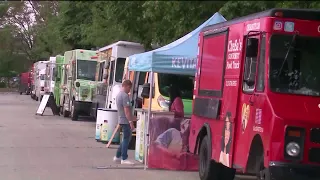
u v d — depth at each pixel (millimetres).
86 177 15727
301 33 11289
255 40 11766
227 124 13062
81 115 39469
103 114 24344
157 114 17500
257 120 11305
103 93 32250
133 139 22719
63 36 45031
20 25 71688
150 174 16547
